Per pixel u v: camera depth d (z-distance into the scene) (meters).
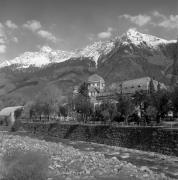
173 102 106.25
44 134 154.50
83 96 177.38
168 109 110.19
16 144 73.56
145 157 71.06
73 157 58.78
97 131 109.69
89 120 152.62
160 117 114.38
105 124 114.31
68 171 44.78
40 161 35.44
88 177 41.00
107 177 41.34
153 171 52.75
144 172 48.44
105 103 141.12
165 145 76.56
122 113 124.69
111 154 76.12
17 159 34.78
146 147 83.31
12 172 32.94
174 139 73.88
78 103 159.38
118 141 96.62
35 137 132.12
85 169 46.97
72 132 127.25
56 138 131.38
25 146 69.56
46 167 36.00
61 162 51.31
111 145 99.38
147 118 117.06
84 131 118.25
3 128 197.75
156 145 79.94
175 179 46.25
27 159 34.72
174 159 67.75
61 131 137.75
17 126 181.75
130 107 122.12
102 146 96.44
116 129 99.12
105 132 104.75
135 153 78.69
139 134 87.94
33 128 169.75
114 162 56.38
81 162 53.00
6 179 32.47
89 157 60.69
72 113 190.00
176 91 107.19
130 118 130.38
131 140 90.50
